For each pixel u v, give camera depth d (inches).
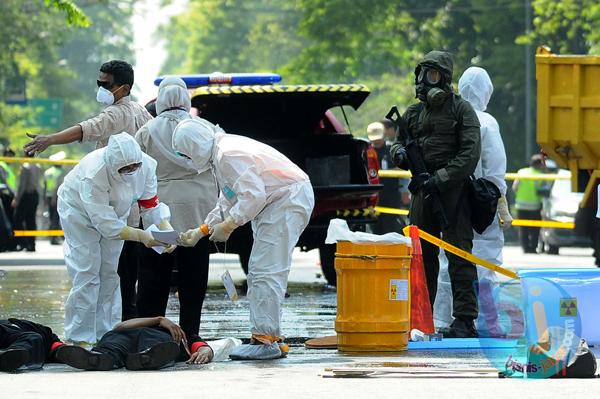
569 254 2411.4
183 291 878.4
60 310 1192.2
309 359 856.3
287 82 4335.6
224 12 6845.5
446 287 1034.7
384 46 4323.3
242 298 1332.4
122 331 812.0
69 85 7377.0
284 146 1364.4
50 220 2854.3
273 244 848.9
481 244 1032.2
